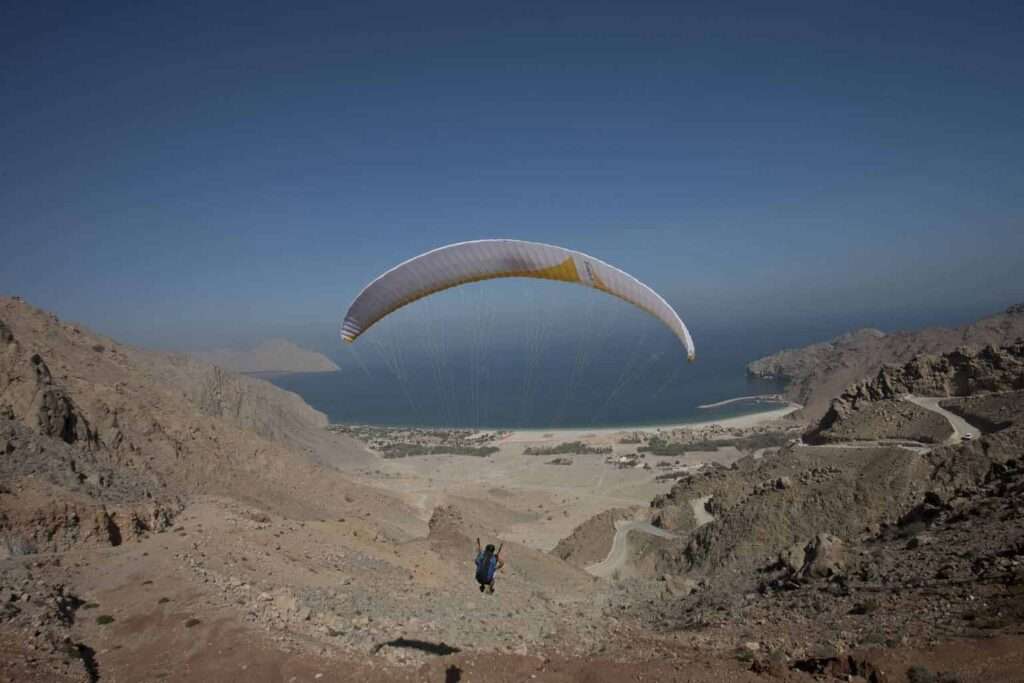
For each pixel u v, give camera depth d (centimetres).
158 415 5153
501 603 3369
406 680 1585
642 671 1484
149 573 2466
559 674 1518
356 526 4181
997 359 5728
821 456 5444
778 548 4206
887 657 1445
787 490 4603
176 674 1695
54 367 4753
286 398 15438
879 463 4406
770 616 2327
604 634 2297
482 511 7912
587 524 6444
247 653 1786
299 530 3753
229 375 10781
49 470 3231
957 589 1942
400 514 6531
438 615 2797
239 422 9950
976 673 1305
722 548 4512
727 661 1559
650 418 16900
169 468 4500
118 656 1839
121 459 4116
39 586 2181
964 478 3844
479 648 2111
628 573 5175
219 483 4772
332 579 3070
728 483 5838
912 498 3956
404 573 3612
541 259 1978
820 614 2162
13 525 2595
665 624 2803
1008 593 1764
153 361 9612
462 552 4297
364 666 1709
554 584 4328
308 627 2105
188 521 3362
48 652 1736
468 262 2030
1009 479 3152
